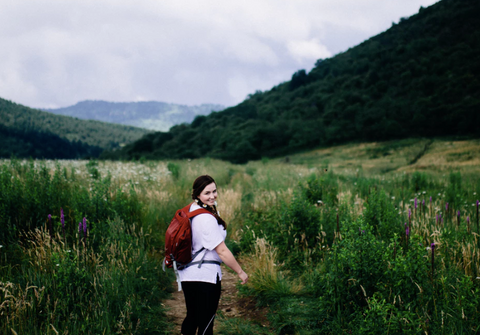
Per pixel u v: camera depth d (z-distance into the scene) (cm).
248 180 1512
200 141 11631
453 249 391
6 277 311
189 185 1047
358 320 280
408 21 17300
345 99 11750
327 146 9062
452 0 16475
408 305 266
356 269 308
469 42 12694
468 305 255
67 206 497
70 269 306
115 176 886
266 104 16400
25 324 250
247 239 537
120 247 402
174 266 236
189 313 239
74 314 275
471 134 7294
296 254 463
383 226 478
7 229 411
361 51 16450
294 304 347
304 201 532
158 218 643
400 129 8281
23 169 782
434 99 9688
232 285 430
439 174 1925
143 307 327
